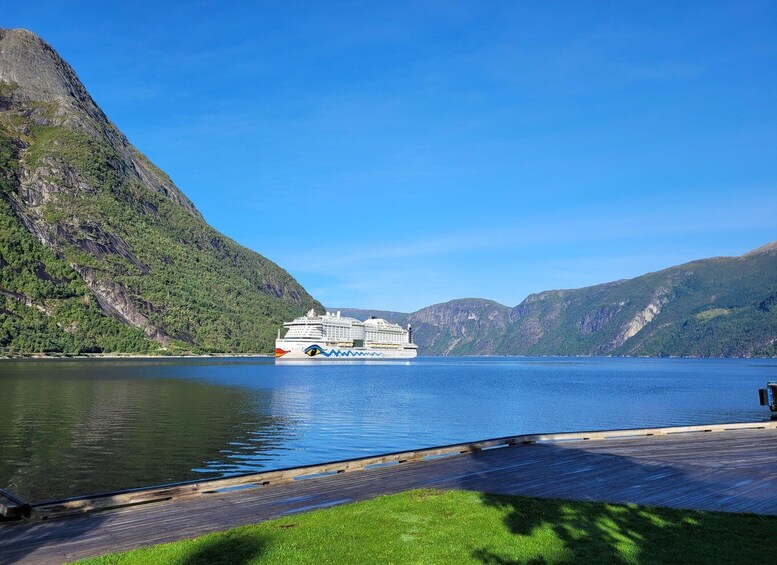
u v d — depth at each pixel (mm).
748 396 86250
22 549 13289
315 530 13859
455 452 25891
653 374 173125
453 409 62625
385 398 75188
